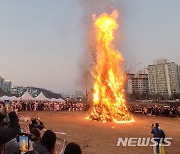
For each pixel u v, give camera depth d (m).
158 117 41.91
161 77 180.50
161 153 12.20
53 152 4.25
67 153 3.36
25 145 4.08
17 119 3.41
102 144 14.90
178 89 174.38
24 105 51.09
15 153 4.34
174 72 175.12
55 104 54.69
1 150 3.38
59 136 17.09
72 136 17.44
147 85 183.50
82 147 13.73
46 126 22.80
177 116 41.56
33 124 8.23
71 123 26.66
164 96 140.00
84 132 19.80
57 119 31.14
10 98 46.75
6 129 3.21
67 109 60.09
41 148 4.07
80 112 50.19
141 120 34.22
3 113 3.90
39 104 52.94
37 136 5.14
